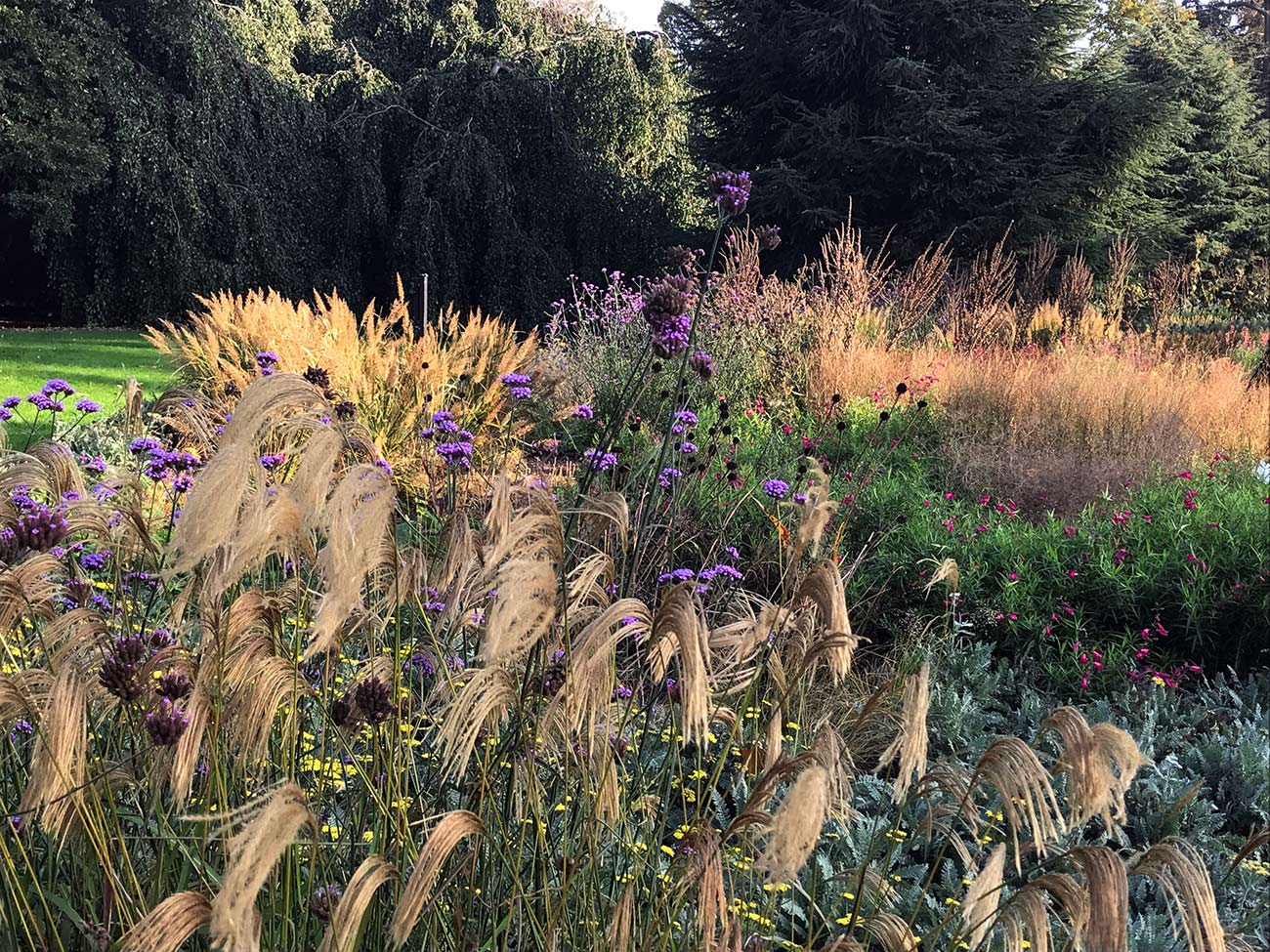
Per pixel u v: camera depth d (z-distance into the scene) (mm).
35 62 16547
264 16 19281
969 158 17391
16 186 17938
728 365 8359
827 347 9055
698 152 21203
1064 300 13070
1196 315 19172
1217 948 1021
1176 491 5598
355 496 1089
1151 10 29891
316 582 1928
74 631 1432
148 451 2295
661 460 2086
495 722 1432
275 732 1642
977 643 4250
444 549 1712
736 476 4402
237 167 17766
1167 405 7848
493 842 1487
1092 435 7355
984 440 7281
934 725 3625
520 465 3139
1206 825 3066
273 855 874
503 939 1545
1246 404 8156
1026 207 17453
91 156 16453
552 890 1525
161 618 2098
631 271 20859
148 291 17422
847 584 4430
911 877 2617
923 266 11430
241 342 7098
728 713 1591
